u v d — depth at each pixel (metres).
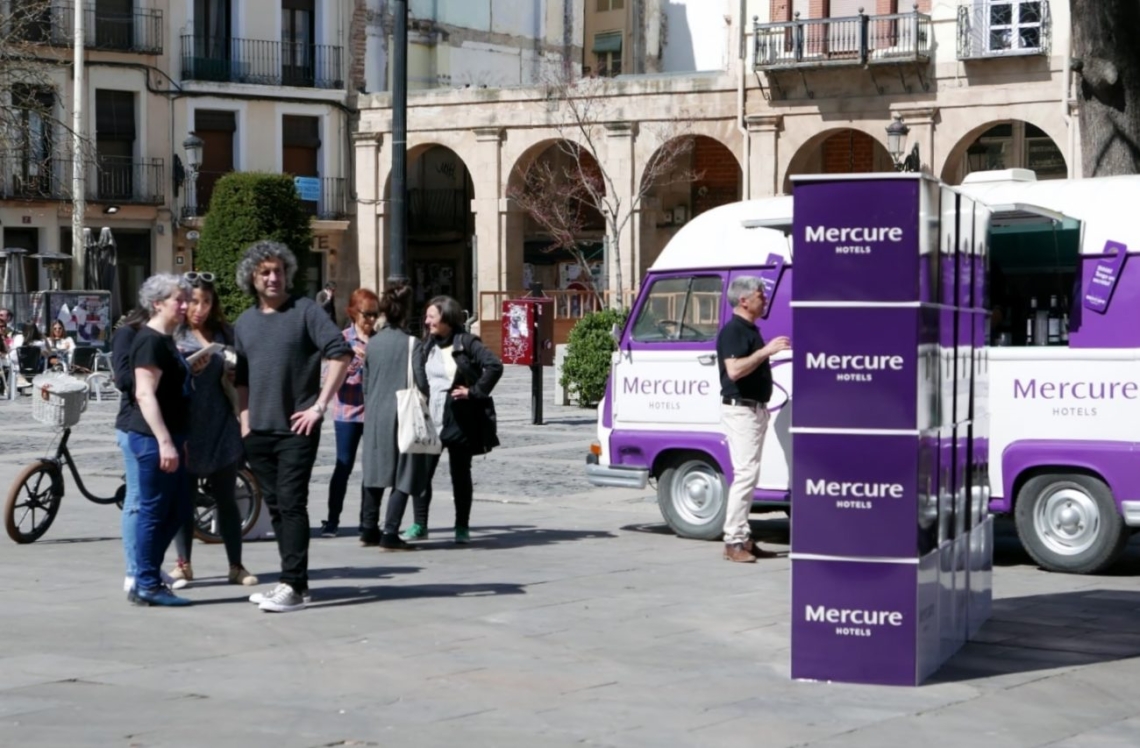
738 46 42.19
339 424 13.79
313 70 49.91
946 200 8.55
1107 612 10.33
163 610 10.06
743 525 12.30
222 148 49.06
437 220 52.69
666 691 7.96
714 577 11.50
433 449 12.62
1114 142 16.28
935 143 39.81
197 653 8.77
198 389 10.52
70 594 10.63
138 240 48.12
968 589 9.32
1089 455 11.98
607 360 28.28
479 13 53.41
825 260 8.09
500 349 46.50
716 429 13.43
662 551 12.87
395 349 12.66
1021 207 11.73
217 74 48.53
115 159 47.28
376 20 51.03
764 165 41.97
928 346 8.18
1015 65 38.53
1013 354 12.28
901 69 39.94
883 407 8.05
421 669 8.41
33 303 36.22
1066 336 12.16
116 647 8.91
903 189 7.95
